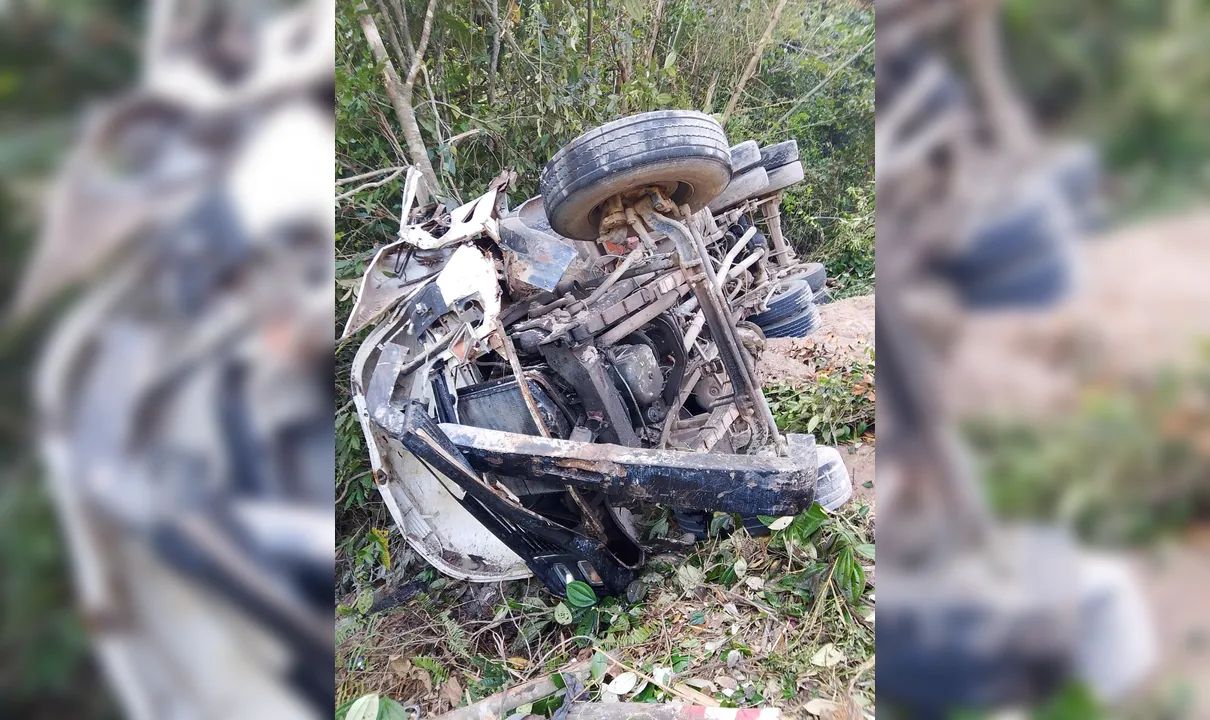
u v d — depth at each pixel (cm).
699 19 800
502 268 288
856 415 407
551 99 553
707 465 220
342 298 400
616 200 270
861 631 242
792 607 261
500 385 271
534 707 236
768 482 217
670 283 297
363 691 265
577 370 279
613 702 231
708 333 397
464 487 227
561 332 276
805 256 909
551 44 575
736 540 298
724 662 244
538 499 280
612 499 231
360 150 527
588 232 288
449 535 297
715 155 258
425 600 314
